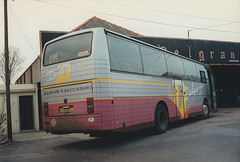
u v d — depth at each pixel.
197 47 21.97
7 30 10.88
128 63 7.94
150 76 9.09
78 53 7.18
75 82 7.07
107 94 6.77
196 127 10.46
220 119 13.06
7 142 9.98
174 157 5.53
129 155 5.94
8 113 10.39
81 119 6.87
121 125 7.12
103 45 6.96
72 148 7.52
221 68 24.97
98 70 6.73
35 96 15.07
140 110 8.17
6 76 10.62
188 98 12.26
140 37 19.22
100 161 5.52
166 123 9.80
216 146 6.44
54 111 7.59
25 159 6.18
